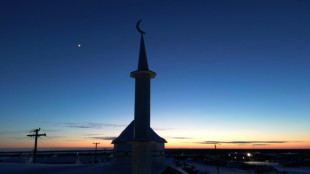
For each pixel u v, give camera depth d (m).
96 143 71.50
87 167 24.69
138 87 11.44
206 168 91.19
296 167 107.94
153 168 25.00
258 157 191.62
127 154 25.33
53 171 21.66
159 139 27.58
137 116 11.05
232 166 100.06
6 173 20.19
